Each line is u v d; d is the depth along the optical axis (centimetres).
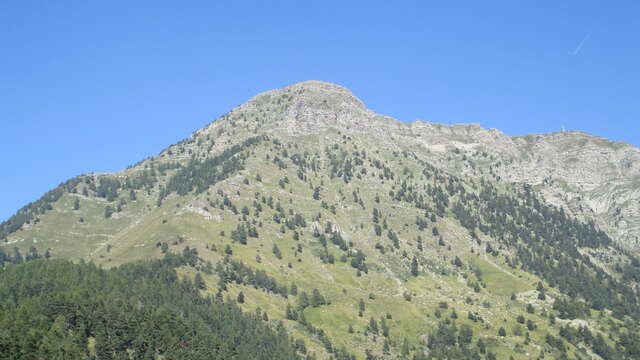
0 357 19638
